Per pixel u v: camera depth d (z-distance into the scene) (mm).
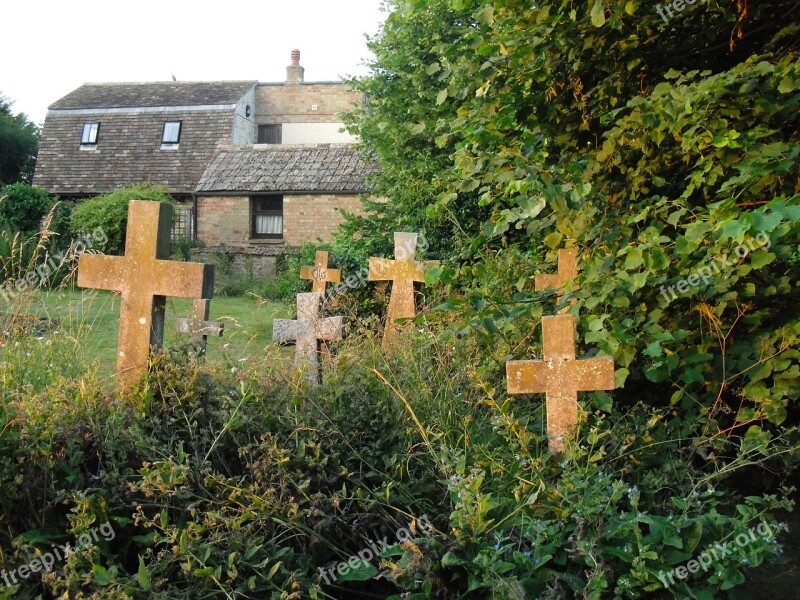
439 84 9844
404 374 3939
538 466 2879
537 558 2430
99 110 23625
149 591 2418
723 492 2766
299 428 3041
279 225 21500
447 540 2564
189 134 23000
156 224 3891
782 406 3074
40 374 3867
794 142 3162
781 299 3449
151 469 2963
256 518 2699
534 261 5605
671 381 3549
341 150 21969
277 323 5359
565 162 4438
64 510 2857
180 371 3359
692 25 4031
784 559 2580
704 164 3426
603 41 4012
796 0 3812
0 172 33844
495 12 4125
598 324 3146
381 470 3217
